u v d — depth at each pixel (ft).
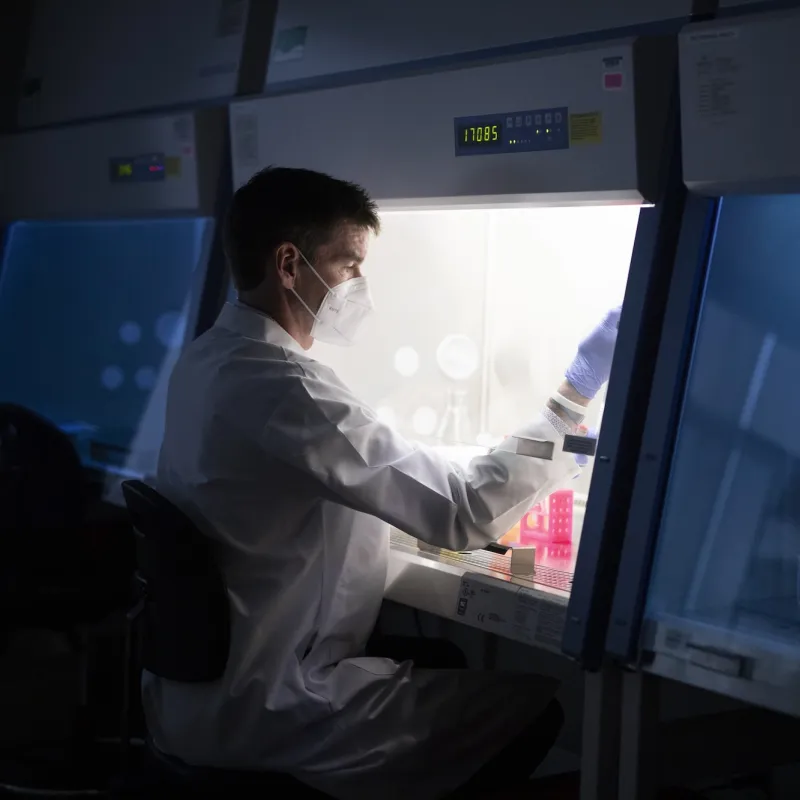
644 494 5.43
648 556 5.36
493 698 5.93
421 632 8.69
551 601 5.66
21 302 10.85
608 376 6.00
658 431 5.45
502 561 6.45
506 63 5.98
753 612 5.23
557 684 6.17
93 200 9.55
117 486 9.12
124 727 6.64
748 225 5.53
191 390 6.07
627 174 5.57
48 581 8.79
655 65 5.49
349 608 6.07
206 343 6.21
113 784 6.24
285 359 5.90
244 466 5.78
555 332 8.33
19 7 11.28
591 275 8.09
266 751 5.74
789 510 5.29
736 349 5.49
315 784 5.68
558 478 5.94
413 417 8.45
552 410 6.05
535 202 6.17
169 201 8.75
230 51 8.48
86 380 10.00
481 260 8.71
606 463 5.51
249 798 5.79
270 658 5.76
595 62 5.56
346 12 7.55
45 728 10.39
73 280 10.37
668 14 5.67
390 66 7.22
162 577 5.82
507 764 6.02
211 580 5.65
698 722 5.98
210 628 5.66
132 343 9.60
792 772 7.43
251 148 7.79
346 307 6.29
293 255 6.04
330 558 5.99
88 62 10.03
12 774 9.34
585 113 5.67
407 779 5.69
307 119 7.28
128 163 9.05
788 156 4.96
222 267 8.46
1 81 11.25
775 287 5.46
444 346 8.58
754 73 4.99
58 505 8.77
